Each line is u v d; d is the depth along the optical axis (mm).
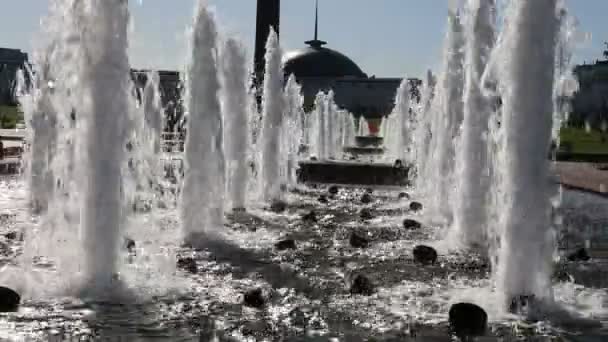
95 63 4883
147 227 7723
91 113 4871
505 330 3982
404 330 3924
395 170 14289
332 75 83188
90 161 4836
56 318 3984
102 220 4840
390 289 4969
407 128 21703
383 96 67625
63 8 5203
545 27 4527
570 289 5035
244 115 9773
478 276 5523
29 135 9273
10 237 6629
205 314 4160
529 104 4539
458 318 3965
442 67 9562
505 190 4633
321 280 5203
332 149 23219
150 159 11727
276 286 4973
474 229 7043
